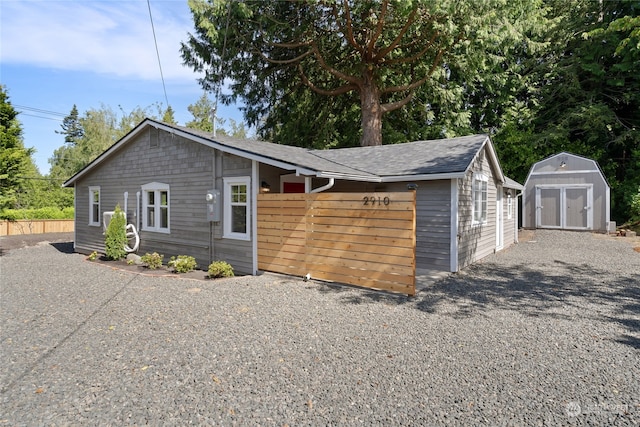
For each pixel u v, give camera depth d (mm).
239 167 8797
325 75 17953
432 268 8938
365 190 9992
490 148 10789
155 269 9531
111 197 12672
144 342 4316
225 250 9148
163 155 10703
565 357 3818
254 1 14289
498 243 12289
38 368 3668
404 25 13570
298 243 7879
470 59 15414
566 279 7793
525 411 2850
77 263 10742
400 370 3547
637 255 10742
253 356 3896
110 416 2836
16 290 7062
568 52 21000
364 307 5703
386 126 19234
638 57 17484
